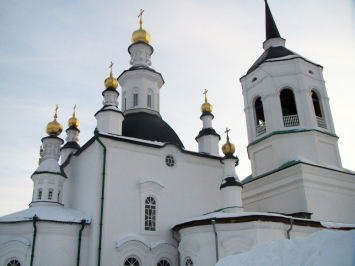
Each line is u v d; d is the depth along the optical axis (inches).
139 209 800.9
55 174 869.2
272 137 978.1
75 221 738.8
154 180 837.2
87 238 747.4
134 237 751.7
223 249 669.3
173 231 818.8
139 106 1096.8
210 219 689.0
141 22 1256.8
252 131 1075.3
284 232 698.8
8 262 698.8
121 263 724.7
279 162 950.4
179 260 785.6
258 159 1034.7
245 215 669.9
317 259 301.3
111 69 1003.3
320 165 909.2
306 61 1058.7
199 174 937.5
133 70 1137.4
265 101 1037.2
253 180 992.2
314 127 969.5
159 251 775.1
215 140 1088.8
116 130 880.3
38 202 832.9
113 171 797.2
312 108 999.0
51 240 710.5
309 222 734.5
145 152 866.1
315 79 1058.1
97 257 709.9
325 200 877.2
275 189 933.2
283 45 1205.1
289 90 1055.0
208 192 930.1
